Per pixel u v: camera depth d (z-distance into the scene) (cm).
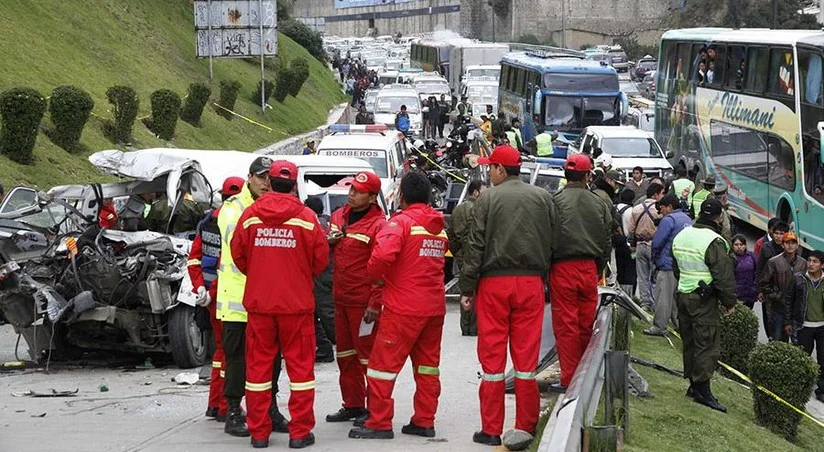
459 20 16650
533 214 1012
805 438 1558
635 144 3653
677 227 1808
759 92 3152
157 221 1677
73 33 3975
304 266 1010
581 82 4606
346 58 10569
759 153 3145
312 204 1584
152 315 1508
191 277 1163
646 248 1986
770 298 1783
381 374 1054
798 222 2858
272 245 998
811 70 2791
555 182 2698
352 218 1120
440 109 5875
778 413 1502
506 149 1025
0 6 3616
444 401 1305
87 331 1514
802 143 2816
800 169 2827
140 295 1484
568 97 4591
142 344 1517
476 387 1399
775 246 1980
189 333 1503
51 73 3406
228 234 1059
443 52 9238
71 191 1716
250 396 1024
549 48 6556
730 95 3406
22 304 1477
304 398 1024
